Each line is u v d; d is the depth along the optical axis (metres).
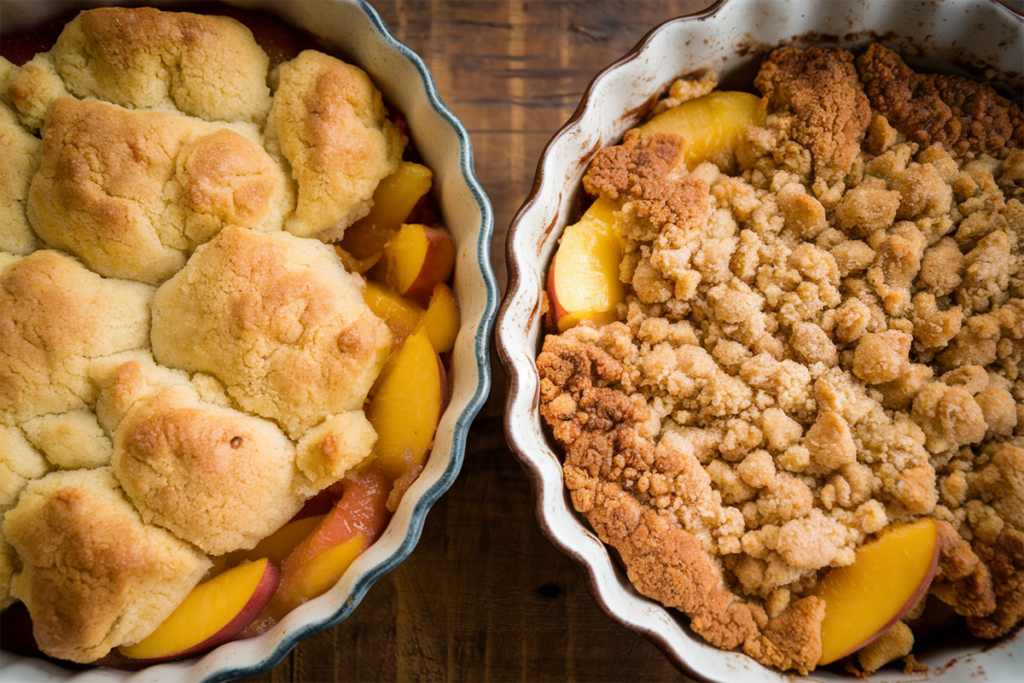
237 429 0.49
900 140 0.52
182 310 0.49
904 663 0.50
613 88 0.52
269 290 0.49
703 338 0.50
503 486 0.56
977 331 0.49
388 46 0.51
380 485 0.51
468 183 0.51
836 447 0.48
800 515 0.48
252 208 0.50
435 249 0.52
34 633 0.48
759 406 0.49
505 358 0.48
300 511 0.51
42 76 0.50
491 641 0.56
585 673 0.55
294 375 0.49
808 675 0.49
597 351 0.50
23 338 0.49
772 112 0.53
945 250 0.50
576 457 0.50
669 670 0.55
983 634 0.49
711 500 0.49
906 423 0.49
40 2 0.52
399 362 0.51
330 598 0.49
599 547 0.49
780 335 0.50
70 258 0.50
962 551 0.48
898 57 0.53
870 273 0.50
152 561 0.48
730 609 0.49
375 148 0.52
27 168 0.50
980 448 0.50
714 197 0.51
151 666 0.50
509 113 0.58
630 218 0.51
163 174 0.50
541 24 0.59
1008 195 0.51
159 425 0.48
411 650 0.56
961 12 0.51
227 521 0.48
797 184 0.51
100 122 0.50
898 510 0.48
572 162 0.52
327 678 0.56
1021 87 0.52
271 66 0.53
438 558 0.56
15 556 0.49
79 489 0.48
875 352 0.49
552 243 0.53
